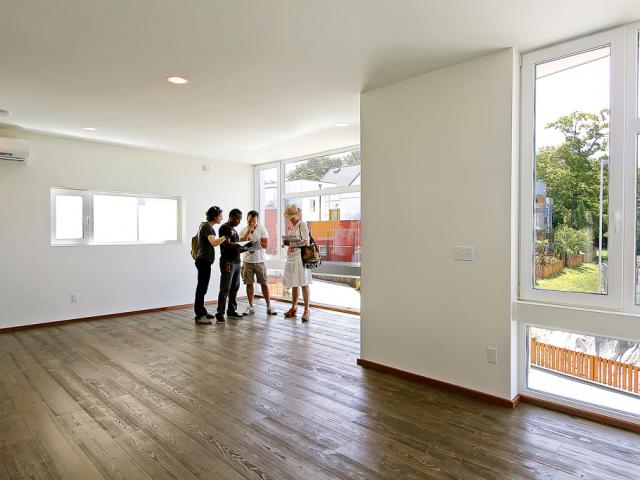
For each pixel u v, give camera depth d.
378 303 3.54
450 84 3.06
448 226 3.09
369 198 3.60
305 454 2.21
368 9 2.26
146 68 3.07
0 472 2.04
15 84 3.37
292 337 4.61
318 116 4.35
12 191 4.96
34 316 5.11
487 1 2.19
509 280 2.79
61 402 2.86
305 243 5.35
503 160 2.81
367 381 3.27
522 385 2.88
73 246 5.43
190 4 2.20
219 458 2.17
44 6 2.20
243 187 7.37
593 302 2.62
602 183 2.60
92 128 4.82
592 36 2.58
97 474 2.02
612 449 2.25
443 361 3.12
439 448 2.27
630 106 2.48
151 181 6.16
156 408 2.77
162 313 6.03
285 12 2.29
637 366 2.48
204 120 4.49
